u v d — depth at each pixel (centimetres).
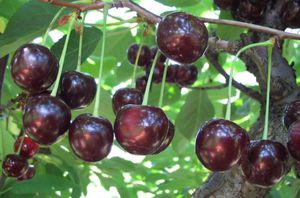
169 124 34
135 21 35
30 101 31
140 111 30
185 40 31
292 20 44
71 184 48
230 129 31
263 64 44
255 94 49
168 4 51
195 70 54
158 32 31
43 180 48
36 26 38
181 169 72
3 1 47
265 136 34
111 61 64
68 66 40
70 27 32
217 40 38
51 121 30
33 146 47
